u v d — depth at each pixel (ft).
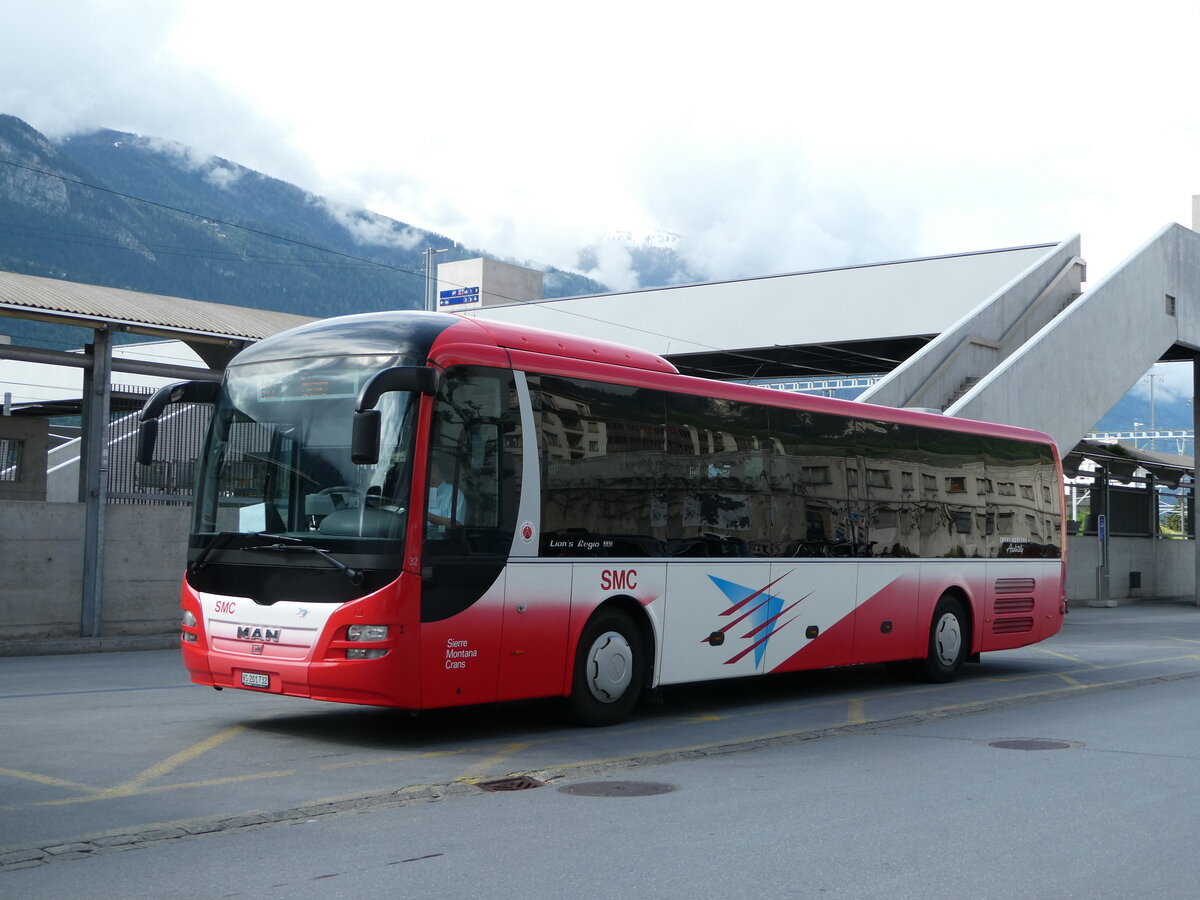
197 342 66.03
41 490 74.28
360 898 18.47
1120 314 98.99
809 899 18.85
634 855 21.33
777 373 142.00
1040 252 108.37
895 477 48.62
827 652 44.57
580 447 35.40
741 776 29.04
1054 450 59.52
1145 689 49.26
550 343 35.50
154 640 61.46
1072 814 25.17
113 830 22.27
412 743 32.73
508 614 32.89
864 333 114.93
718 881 19.76
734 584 40.45
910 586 48.91
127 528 62.44
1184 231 110.42
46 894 18.37
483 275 182.29
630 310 127.75
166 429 64.39
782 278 119.44
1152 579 139.64
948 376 91.97
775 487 42.60
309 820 23.58
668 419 38.60
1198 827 24.07
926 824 24.09
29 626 58.59
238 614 32.14
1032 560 56.54
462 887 19.13
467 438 32.24
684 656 38.58
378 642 30.12
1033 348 86.99
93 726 34.06
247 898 18.33
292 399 32.78
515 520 33.24
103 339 61.16
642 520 37.22
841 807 25.59
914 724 38.55
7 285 59.67
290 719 36.17
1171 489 151.64
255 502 32.76
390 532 30.45
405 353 31.63
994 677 53.83
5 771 27.55
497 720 37.42
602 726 36.35
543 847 21.79
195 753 30.22
